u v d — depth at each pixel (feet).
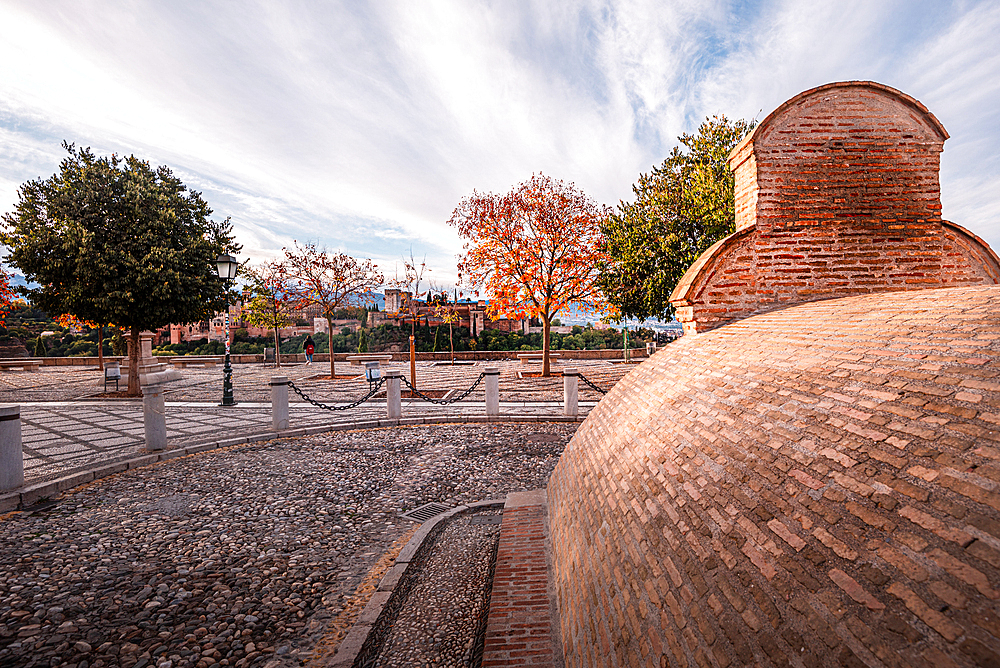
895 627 3.84
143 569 14.05
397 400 36.63
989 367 5.57
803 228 16.62
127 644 10.61
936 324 7.71
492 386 38.11
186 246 52.13
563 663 8.91
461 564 14.43
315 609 12.15
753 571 5.51
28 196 47.19
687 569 6.54
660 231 59.11
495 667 8.89
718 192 52.16
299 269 72.13
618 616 7.49
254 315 97.04
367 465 25.13
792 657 4.38
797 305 15.25
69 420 37.42
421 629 11.17
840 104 16.81
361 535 16.74
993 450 4.45
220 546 15.66
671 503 8.19
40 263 46.47
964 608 3.56
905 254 16.63
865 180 16.74
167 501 19.79
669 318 61.82
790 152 16.75
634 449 11.62
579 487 13.35
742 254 16.63
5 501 18.61
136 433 32.24
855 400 6.87
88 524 17.30
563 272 64.64
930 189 16.74
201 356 106.01
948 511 4.28
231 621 11.57
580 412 38.27
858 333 9.10
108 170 48.75
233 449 28.66
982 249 16.65
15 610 11.78
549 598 11.14
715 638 5.32
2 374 77.51
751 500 6.55
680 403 11.68
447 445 29.27
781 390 8.66
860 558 4.57
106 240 48.01
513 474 23.50
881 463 5.37
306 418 37.65
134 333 52.01
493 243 65.21
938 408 5.54
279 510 18.88
